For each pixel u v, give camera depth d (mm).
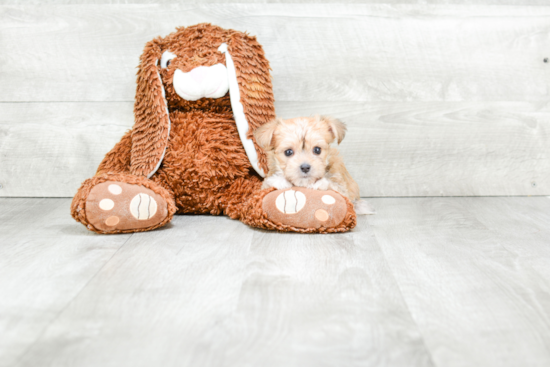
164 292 1167
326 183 1763
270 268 1324
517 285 1213
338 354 896
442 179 2334
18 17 2209
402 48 2250
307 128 1756
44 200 2260
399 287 1198
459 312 1065
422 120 2293
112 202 1618
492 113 2299
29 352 903
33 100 2264
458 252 1467
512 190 2352
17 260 1391
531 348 925
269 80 1964
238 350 908
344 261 1380
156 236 1631
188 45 1908
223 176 1890
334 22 2230
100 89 2258
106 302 1112
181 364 862
